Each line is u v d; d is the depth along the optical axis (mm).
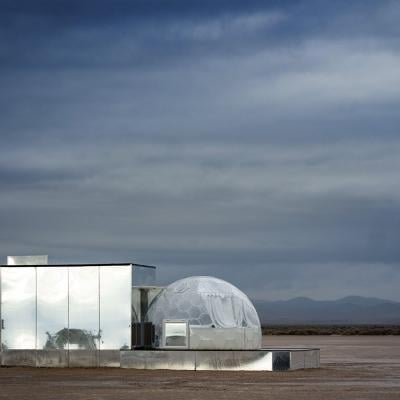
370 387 32625
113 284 43375
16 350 44312
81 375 38656
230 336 42812
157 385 33438
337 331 179375
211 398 28547
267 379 36188
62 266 44219
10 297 44656
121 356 42719
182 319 43219
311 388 32156
